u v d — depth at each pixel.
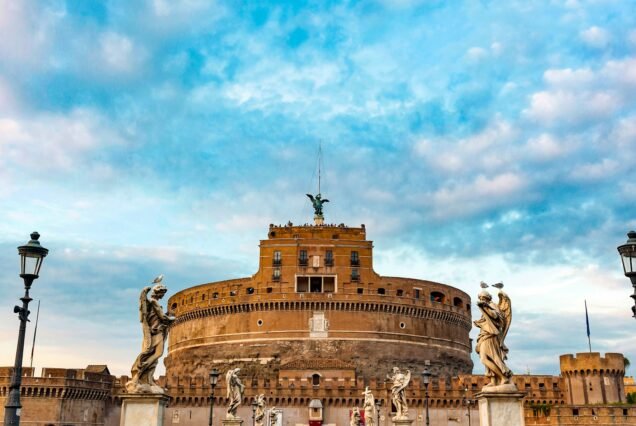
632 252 23.64
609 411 112.25
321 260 139.38
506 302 23.19
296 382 123.56
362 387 121.31
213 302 140.88
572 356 126.81
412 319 139.50
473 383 124.25
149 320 23.55
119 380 119.88
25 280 25.94
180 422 120.12
